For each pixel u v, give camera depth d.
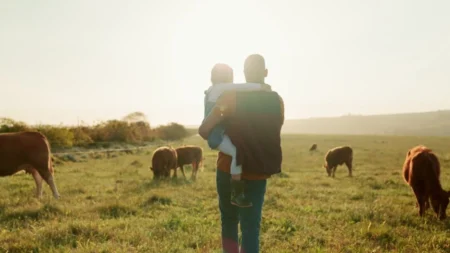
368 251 6.09
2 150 11.24
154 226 7.53
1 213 8.83
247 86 3.99
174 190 13.35
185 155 19.53
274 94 4.04
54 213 8.84
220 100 3.90
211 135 3.96
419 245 6.53
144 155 38.69
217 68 4.23
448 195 9.05
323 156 37.88
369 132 171.00
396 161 31.80
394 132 167.25
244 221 4.08
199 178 19.03
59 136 39.50
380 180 17.88
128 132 53.16
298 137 74.81
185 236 6.76
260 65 4.18
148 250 5.85
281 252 5.88
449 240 6.85
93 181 16.33
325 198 12.14
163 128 68.50
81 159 32.06
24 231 6.93
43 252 5.77
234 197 3.87
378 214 8.77
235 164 3.87
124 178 18.02
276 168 4.01
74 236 6.60
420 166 9.47
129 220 8.08
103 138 49.59
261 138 3.92
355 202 11.40
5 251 5.80
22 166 11.57
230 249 4.41
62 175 18.91
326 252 5.91
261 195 4.09
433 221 8.84
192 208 9.95
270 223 8.04
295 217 8.55
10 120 36.81
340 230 7.48
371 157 35.59
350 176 21.53
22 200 10.74
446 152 41.19
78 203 10.42
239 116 3.89
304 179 18.28
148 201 10.64
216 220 8.30
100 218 8.52
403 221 8.59
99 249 5.70
